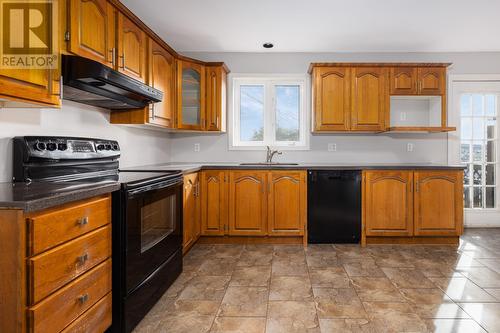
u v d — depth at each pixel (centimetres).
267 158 406
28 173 171
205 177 344
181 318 192
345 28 335
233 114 417
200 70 367
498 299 215
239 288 235
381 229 340
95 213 149
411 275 259
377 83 368
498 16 308
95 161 223
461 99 416
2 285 110
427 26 330
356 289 232
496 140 416
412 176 340
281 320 189
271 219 343
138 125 295
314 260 295
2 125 166
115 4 220
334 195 342
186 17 310
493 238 368
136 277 180
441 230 340
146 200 193
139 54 258
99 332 153
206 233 345
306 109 412
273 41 373
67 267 129
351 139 411
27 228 110
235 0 277
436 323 185
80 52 184
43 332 116
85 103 235
